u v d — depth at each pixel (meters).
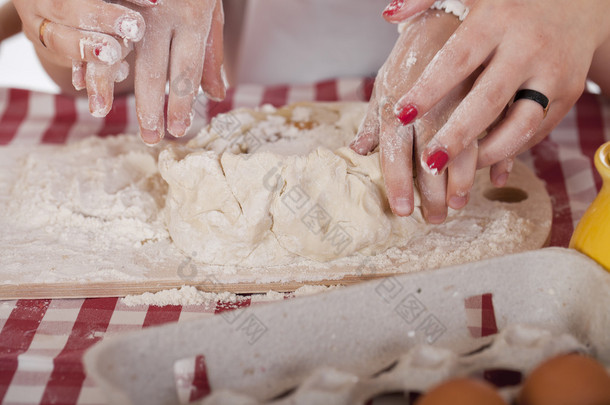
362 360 0.60
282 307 0.58
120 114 0.95
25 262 0.71
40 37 0.69
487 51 0.66
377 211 0.70
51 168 0.81
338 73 1.13
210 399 0.55
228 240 0.70
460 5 0.72
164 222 0.76
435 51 0.71
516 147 0.67
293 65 1.15
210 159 0.70
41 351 0.65
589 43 0.69
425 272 0.60
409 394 0.57
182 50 0.71
